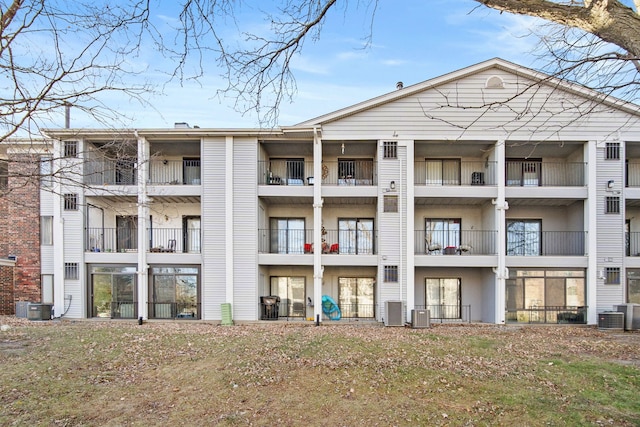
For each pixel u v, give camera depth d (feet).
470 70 55.62
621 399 25.36
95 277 59.06
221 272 57.21
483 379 28.78
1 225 61.52
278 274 63.87
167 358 33.06
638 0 11.39
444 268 62.80
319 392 26.08
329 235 64.03
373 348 37.35
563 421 22.09
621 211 56.44
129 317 58.29
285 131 56.59
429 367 31.45
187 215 63.72
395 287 56.44
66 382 26.76
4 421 20.90
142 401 24.48
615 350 38.52
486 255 57.26
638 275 56.90
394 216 57.00
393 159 57.21
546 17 12.51
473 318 62.08
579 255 58.03
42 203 60.85
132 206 62.90
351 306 62.80
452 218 63.72
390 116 57.26
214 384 27.30
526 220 63.00
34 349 34.55
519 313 57.47
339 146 60.34
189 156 63.77
